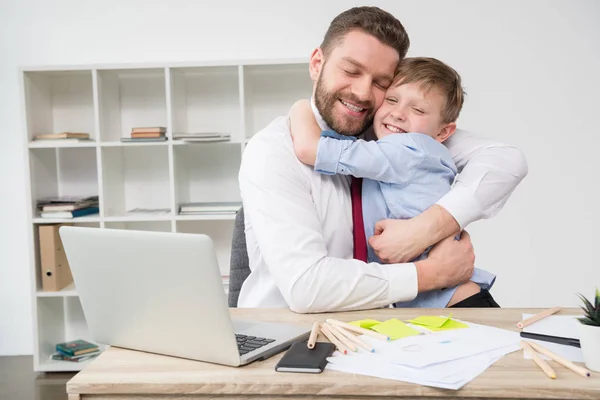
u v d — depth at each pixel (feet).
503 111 11.08
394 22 4.83
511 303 11.25
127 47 11.34
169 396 2.82
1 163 11.47
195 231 11.48
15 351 11.65
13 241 11.55
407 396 2.69
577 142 11.02
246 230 5.11
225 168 11.39
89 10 11.31
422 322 3.56
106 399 2.83
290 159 4.65
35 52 11.37
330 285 3.99
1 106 11.42
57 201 10.64
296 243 4.17
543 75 10.98
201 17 11.27
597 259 11.07
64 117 11.47
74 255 3.27
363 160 4.55
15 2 11.32
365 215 4.93
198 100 11.33
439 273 4.30
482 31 11.00
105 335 3.38
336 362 2.93
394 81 4.94
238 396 2.79
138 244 3.00
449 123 5.18
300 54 11.23
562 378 2.70
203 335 2.97
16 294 11.59
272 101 11.31
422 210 4.74
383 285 4.10
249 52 11.27
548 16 10.91
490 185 4.68
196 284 2.89
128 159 11.49
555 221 11.12
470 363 2.87
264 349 3.12
